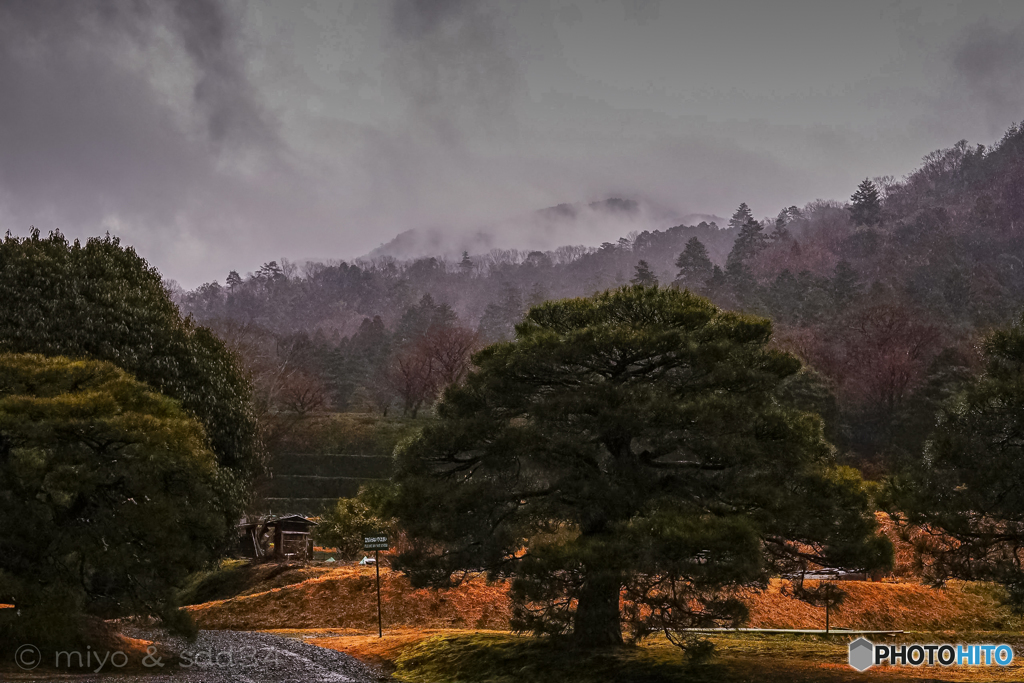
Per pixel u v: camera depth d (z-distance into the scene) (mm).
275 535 50750
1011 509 19875
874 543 21484
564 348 22875
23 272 36938
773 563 22688
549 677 21844
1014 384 20344
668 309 24672
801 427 23141
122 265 41906
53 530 23547
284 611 36656
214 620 36594
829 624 31062
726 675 20266
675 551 19016
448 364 122312
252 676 22719
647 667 21203
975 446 20406
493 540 23000
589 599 22859
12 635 22688
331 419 112625
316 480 92875
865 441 96500
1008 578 20438
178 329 40500
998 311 151125
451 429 23344
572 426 22875
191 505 25438
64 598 23266
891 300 130125
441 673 24219
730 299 163625
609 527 21547
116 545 23703
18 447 23484
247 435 42250
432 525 22828
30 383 24844
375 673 24922
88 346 36312
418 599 36125
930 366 92938
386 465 99750
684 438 22531
